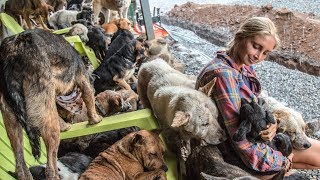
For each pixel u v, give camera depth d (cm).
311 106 479
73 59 303
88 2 802
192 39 809
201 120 306
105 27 696
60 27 714
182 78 373
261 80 548
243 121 285
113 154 312
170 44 752
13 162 326
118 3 778
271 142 320
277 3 819
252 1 866
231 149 313
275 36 298
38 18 649
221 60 319
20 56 268
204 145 316
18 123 281
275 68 576
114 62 516
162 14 973
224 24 806
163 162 313
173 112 319
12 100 268
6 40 276
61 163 318
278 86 528
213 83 308
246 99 300
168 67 395
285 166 311
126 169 308
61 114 366
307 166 351
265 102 341
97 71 516
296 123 339
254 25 296
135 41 531
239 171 288
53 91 278
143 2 654
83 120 386
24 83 268
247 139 293
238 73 314
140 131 319
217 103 312
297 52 597
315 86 523
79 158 329
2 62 270
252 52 301
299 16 712
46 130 274
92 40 588
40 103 270
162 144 321
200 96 313
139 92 408
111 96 419
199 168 308
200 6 939
